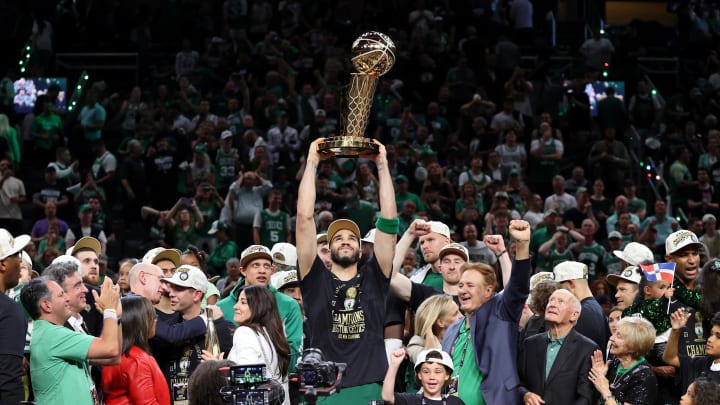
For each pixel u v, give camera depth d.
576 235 14.38
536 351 7.16
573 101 20.16
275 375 6.75
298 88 20.62
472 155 18.17
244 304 6.79
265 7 22.36
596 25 25.70
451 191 16.27
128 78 21.98
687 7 24.33
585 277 8.27
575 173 17.84
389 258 6.69
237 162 16.98
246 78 20.45
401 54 21.08
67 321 6.84
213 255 14.26
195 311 7.45
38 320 6.43
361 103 6.54
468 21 22.69
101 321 7.74
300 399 7.17
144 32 22.25
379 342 6.63
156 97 20.34
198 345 7.27
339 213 14.45
